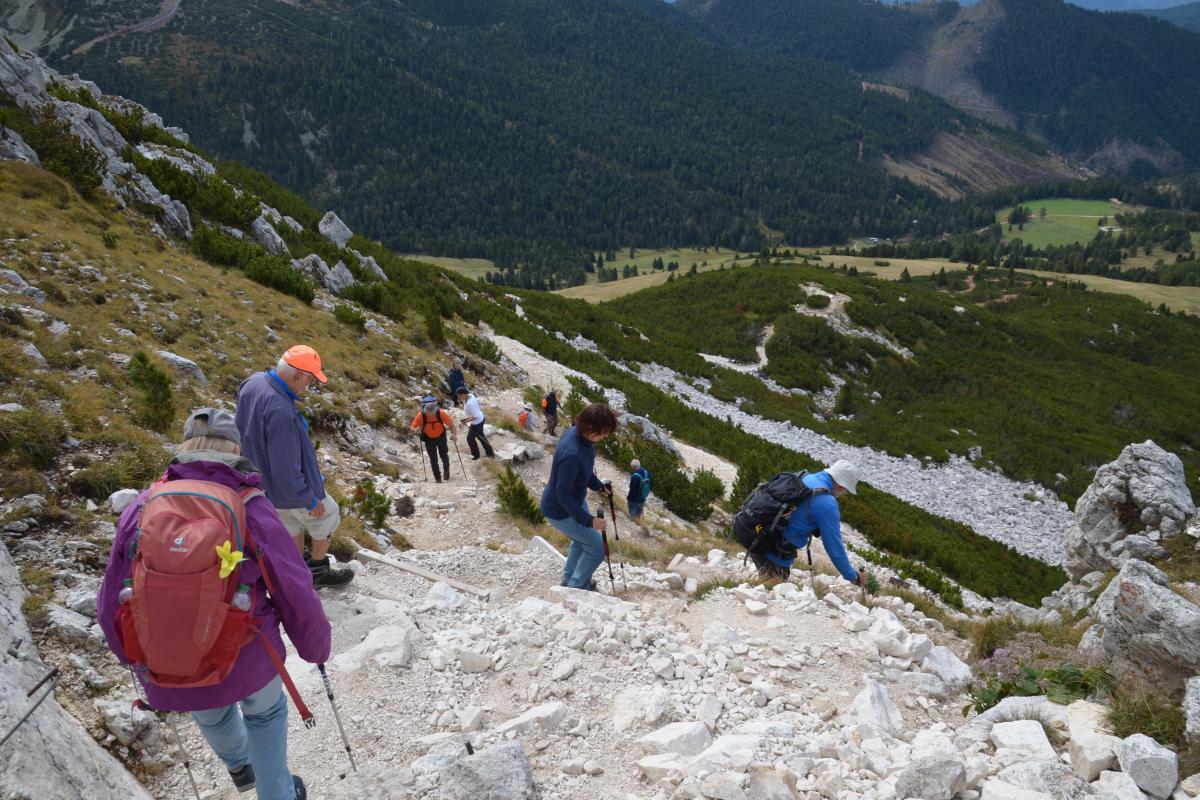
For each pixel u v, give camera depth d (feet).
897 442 142.82
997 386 192.24
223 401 42.06
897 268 597.52
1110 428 180.14
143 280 54.60
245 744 11.19
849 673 18.26
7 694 11.00
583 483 21.67
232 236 85.56
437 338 83.35
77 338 36.52
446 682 16.71
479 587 24.90
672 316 236.22
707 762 13.14
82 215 63.16
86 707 13.47
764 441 111.24
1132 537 44.93
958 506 121.60
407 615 20.21
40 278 45.50
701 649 18.89
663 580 24.93
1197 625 15.24
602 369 120.88
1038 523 122.11
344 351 63.41
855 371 193.06
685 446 95.40
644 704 15.74
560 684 16.55
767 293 242.37
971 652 21.49
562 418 75.41
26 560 17.62
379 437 51.49
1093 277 587.27
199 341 49.14
